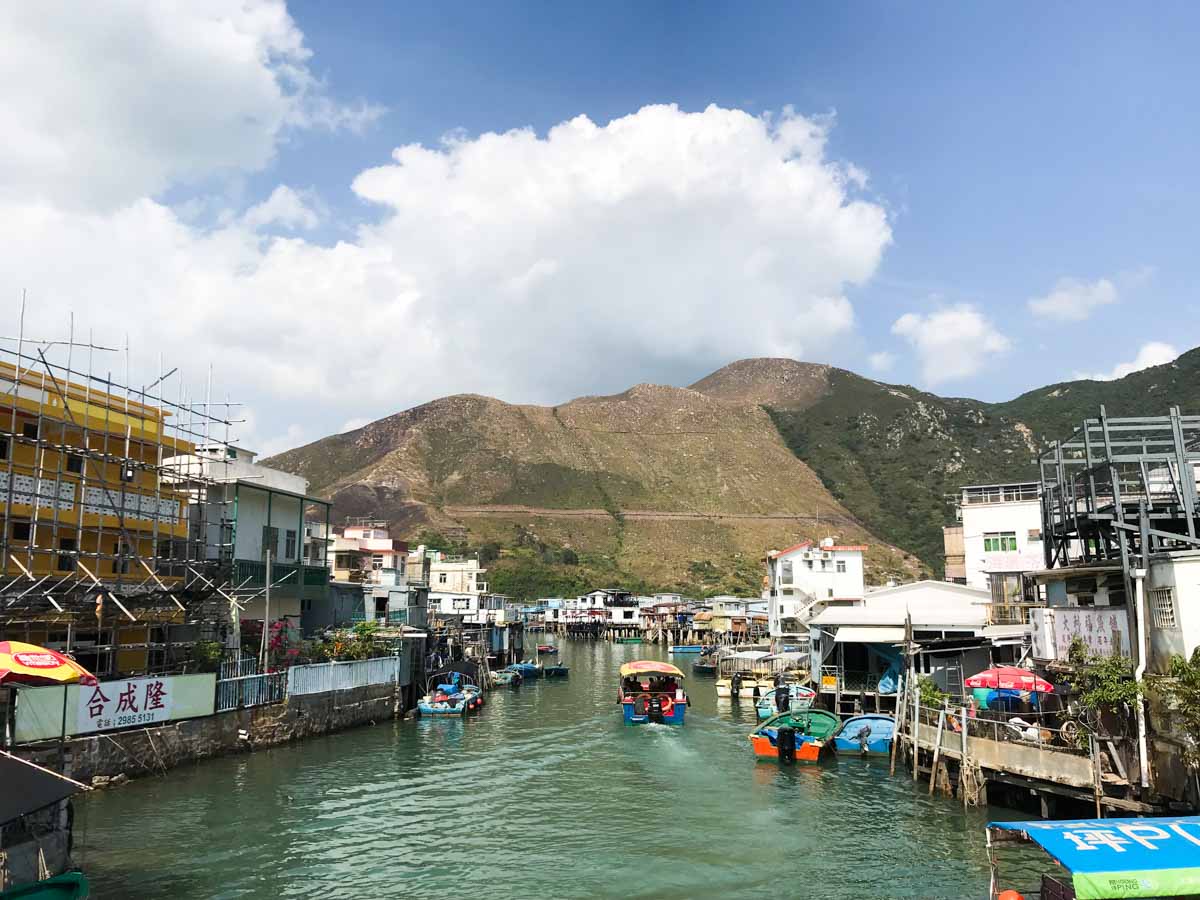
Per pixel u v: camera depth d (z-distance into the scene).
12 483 31.25
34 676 20.16
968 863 23.84
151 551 38.62
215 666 36.72
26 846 17.23
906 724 36.00
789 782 34.44
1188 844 14.40
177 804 28.48
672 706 50.56
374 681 46.81
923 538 193.75
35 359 32.47
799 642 77.44
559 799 31.52
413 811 29.36
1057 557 35.47
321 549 63.19
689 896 21.72
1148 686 23.55
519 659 99.19
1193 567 22.92
